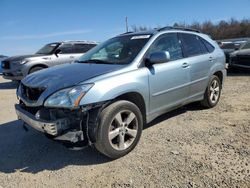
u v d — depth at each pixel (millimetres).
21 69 10359
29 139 4770
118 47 4805
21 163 3924
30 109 3967
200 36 5883
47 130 3502
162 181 3262
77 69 4164
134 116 4016
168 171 3473
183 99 5141
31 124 3797
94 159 3924
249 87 8570
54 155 4117
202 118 5469
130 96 4129
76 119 3574
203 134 4625
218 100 6328
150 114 4449
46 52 11391
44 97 3609
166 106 4754
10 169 3771
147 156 3906
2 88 10984
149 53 4473
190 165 3592
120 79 3865
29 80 4121
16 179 3506
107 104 3736
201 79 5539
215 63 5961
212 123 5156
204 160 3709
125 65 4160
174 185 3168
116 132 3807
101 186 3252
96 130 3613
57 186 3309
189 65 5152
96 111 3633
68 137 3508
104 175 3482
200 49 5695
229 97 7219
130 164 3711
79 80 3658
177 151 4008
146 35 4809
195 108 6152
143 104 4297
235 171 3404
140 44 4582
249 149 3980
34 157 4086
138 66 4242
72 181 3396
